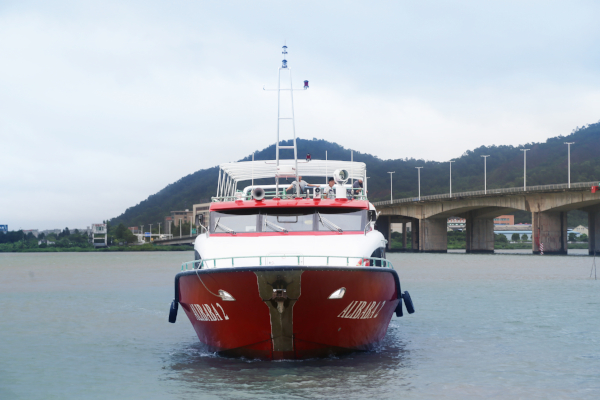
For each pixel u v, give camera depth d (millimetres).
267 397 13391
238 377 14969
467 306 30547
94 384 15148
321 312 14992
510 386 14453
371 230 17562
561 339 20703
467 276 54594
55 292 42469
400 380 14844
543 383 14727
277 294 14383
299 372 15328
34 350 19734
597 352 18500
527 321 25031
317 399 13273
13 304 34000
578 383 14750
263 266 14219
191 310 16594
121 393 14234
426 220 150375
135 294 40312
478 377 15281
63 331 23766
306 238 16562
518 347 19266
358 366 16141
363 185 21250
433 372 15703
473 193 125562
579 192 104750
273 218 17141
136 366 17125
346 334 15922
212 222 17344
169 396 13812
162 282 52500
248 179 21000
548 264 79562
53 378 15836
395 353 18156
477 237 145375
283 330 15180
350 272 14617
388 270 15844
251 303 14781
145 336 22469
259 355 16062
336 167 20938
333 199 17297
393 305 17438
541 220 115312
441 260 96500
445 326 23750
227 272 14555
